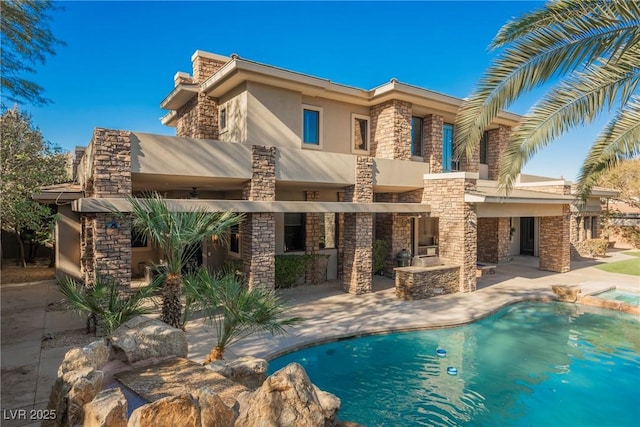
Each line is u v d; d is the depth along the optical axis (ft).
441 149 75.51
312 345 37.99
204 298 29.09
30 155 61.16
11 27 34.53
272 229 49.62
